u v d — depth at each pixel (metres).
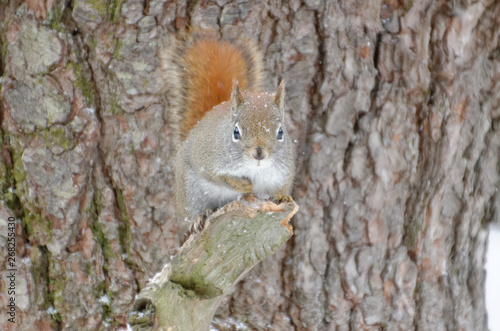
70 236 8.65
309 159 8.36
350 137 8.32
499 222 10.66
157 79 8.29
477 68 8.78
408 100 8.47
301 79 8.26
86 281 8.73
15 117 8.53
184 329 5.89
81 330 8.83
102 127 8.41
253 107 7.14
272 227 6.41
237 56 8.43
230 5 8.28
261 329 8.76
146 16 8.19
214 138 7.64
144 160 8.44
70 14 8.23
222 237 6.35
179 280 6.16
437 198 8.81
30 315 8.88
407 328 8.91
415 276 8.86
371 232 8.52
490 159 9.34
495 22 8.73
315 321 8.65
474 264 9.53
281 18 8.24
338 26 8.20
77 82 8.30
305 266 8.53
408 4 8.34
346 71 8.22
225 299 8.71
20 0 8.32
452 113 8.63
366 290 8.63
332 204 8.44
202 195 8.20
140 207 8.51
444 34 8.47
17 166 8.73
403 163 8.50
